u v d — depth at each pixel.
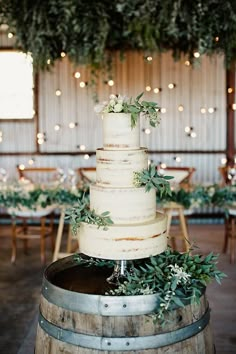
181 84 7.29
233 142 7.32
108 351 2.00
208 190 4.82
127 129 2.16
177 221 7.24
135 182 2.17
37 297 4.30
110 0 4.72
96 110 2.22
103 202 2.16
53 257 5.26
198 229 6.91
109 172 2.18
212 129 7.34
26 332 3.62
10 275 4.91
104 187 2.18
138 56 7.24
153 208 2.23
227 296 4.30
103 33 4.79
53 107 7.36
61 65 7.29
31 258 5.52
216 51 5.09
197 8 4.59
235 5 4.61
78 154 7.39
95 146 7.39
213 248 5.85
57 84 7.32
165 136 7.37
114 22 4.98
